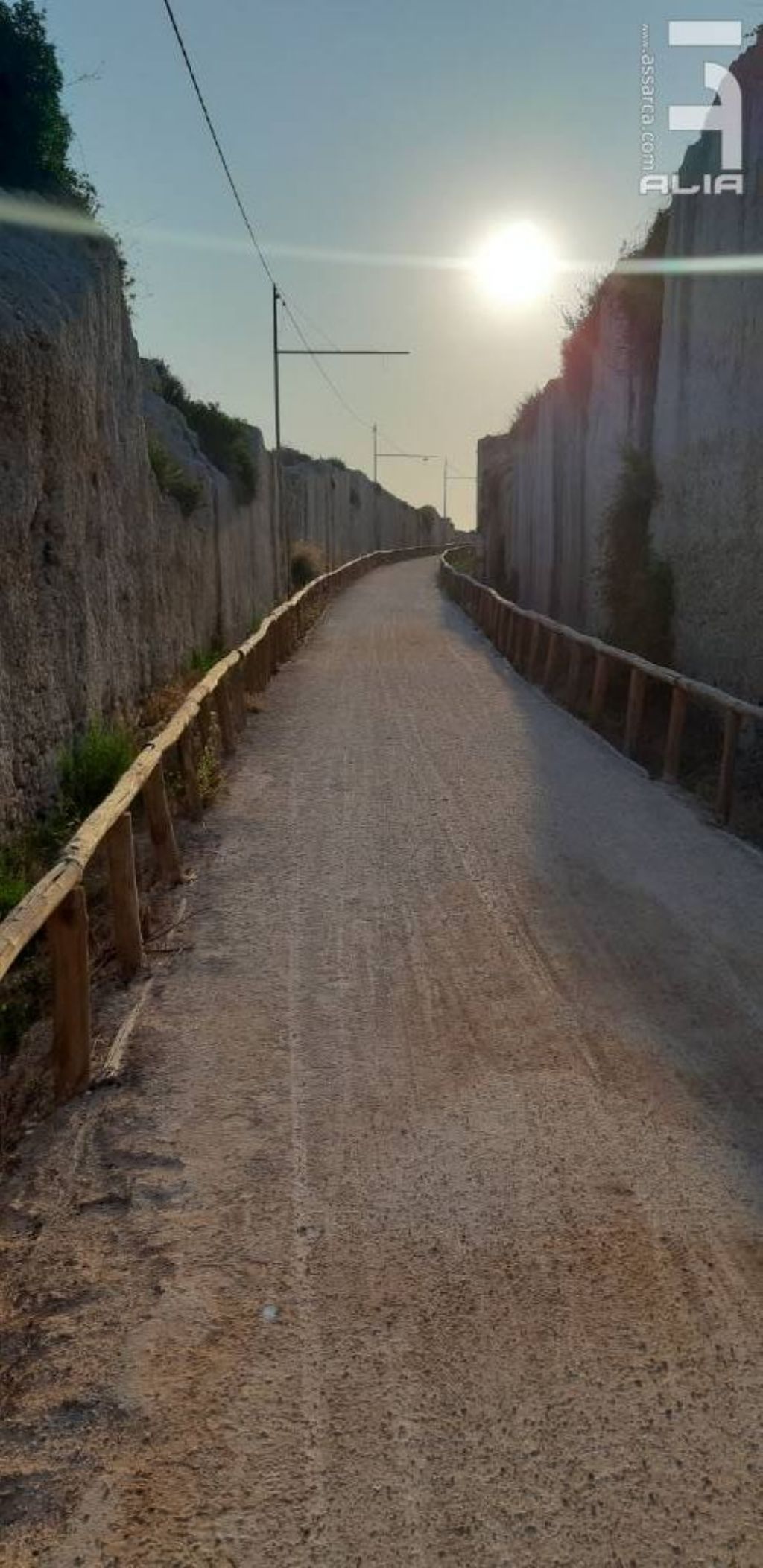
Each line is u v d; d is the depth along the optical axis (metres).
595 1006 5.10
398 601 30.22
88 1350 3.15
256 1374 3.03
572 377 17.73
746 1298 3.26
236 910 6.48
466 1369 3.02
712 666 10.67
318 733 11.59
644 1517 2.59
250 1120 4.26
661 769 9.68
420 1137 4.11
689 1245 3.49
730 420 10.19
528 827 7.86
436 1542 2.55
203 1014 5.16
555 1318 3.20
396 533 70.00
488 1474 2.71
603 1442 2.79
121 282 12.30
